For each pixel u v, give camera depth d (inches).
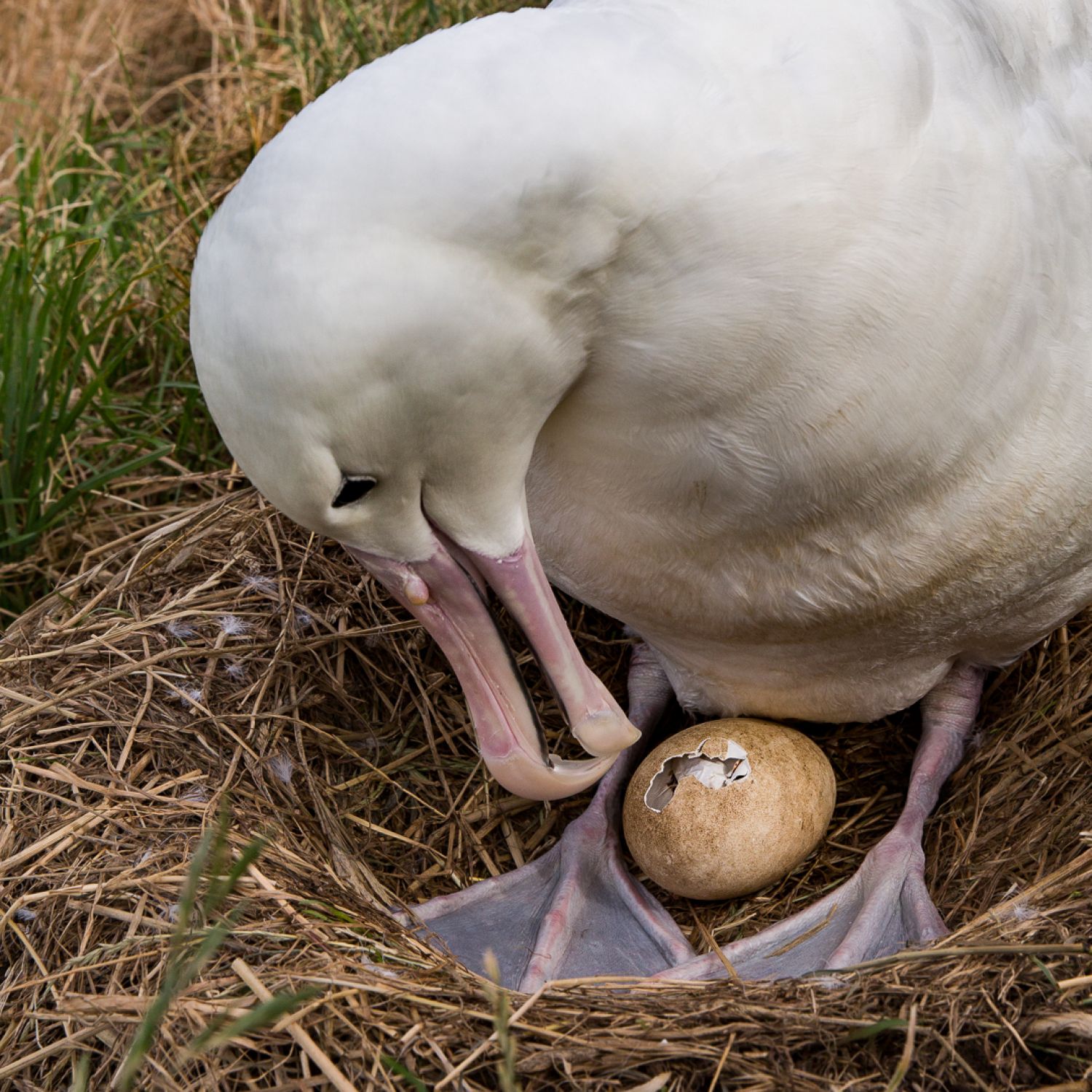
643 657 144.9
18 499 165.2
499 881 128.0
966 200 94.6
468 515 97.0
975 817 126.3
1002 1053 92.3
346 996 97.7
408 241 82.4
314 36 227.9
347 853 125.6
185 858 111.3
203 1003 97.4
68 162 221.1
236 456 90.0
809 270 90.4
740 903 126.6
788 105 88.7
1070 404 104.3
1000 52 101.4
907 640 118.7
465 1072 94.2
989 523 106.8
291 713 133.5
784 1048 94.0
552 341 89.4
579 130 83.3
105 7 258.1
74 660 132.6
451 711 142.0
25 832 116.0
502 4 219.3
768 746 123.0
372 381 84.6
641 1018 98.8
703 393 95.0
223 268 83.8
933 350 95.7
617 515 107.6
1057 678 132.8
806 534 104.8
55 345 173.5
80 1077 88.8
